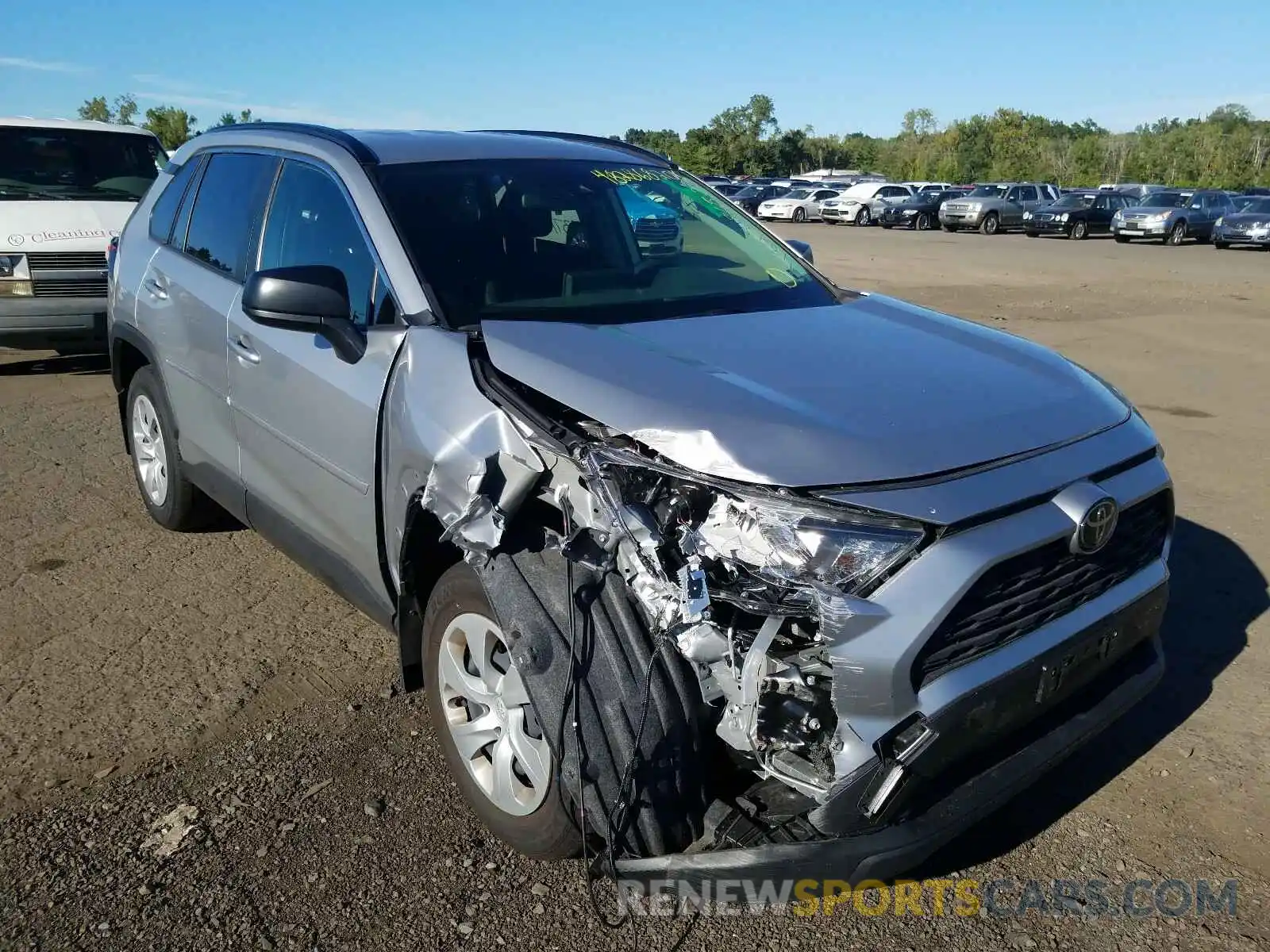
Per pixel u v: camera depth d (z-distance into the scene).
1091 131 120.75
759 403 2.50
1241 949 2.62
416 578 3.03
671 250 3.85
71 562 4.73
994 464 2.46
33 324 7.87
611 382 2.60
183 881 2.74
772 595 2.28
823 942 2.62
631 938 2.60
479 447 2.64
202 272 4.21
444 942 2.57
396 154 3.63
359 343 3.17
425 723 3.50
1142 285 17.77
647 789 2.38
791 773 2.32
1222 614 4.44
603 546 2.44
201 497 4.82
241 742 3.37
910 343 3.15
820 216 41.41
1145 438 2.89
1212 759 3.41
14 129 9.22
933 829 2.35
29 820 2.96
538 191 3.71
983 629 2.39
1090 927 2.68
